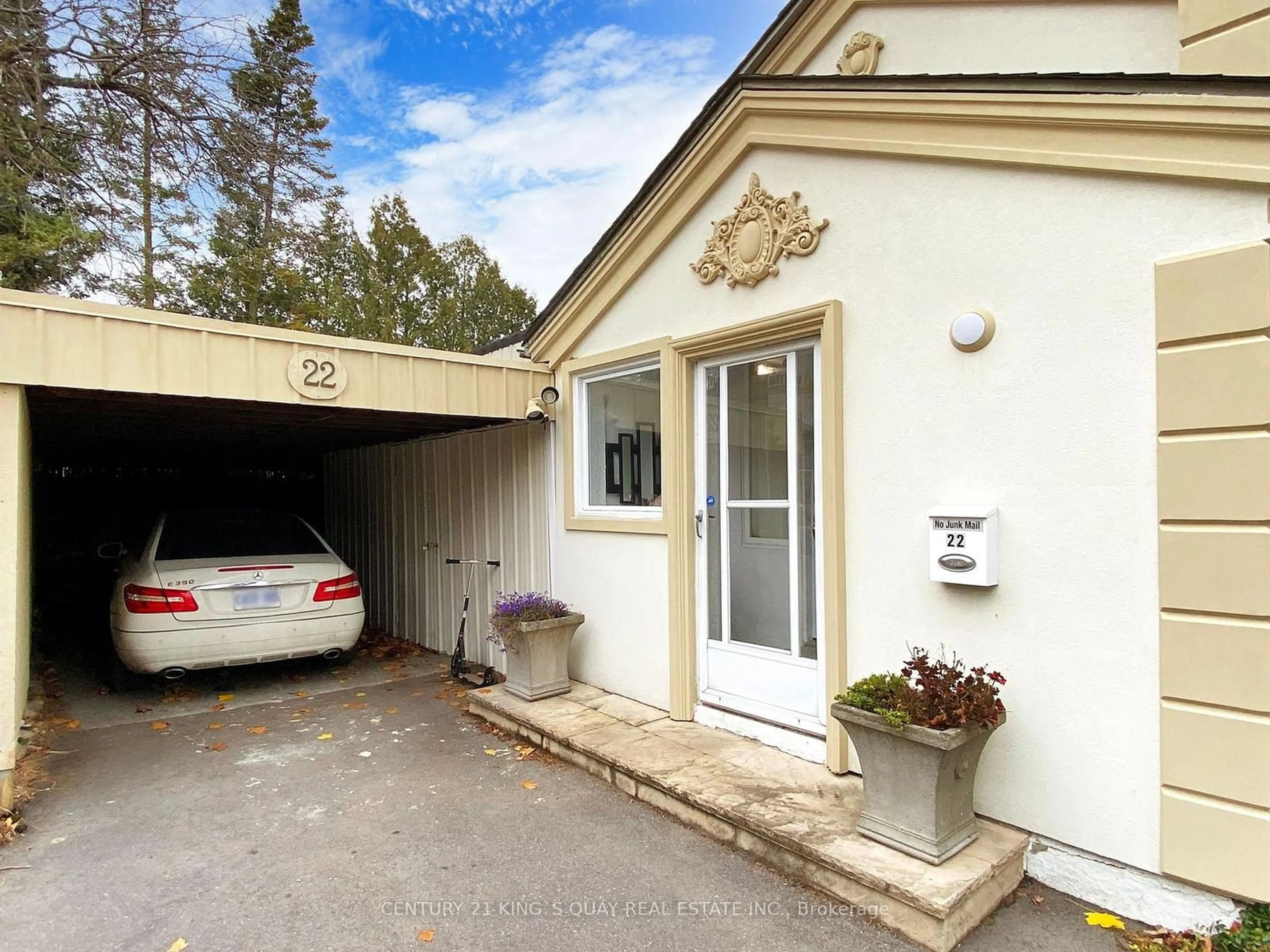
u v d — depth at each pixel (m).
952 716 2.50
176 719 4.88
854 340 3.32
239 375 3.94
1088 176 2.58
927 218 3.05
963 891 2.33
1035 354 2.71
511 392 5.12
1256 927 2.20
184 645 4.97
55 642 7.54
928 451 3.03
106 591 7.18
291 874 2.84
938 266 3.01
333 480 9.07
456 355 4.83
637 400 4.68
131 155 8.11
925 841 2.52
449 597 6.69
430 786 3.71
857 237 3.31
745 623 3.96
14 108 7.38
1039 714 2.70
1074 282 2.61
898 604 3.13
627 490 4.75
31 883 2.78
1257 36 2.94
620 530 4.64
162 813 3.41
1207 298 2.28
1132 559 2.46
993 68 4.23
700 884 2.73
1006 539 2.79
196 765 4.03
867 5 4.74
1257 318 2.18
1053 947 2.32
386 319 19.64
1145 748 2.44
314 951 2.35
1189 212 2.35
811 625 3.62
